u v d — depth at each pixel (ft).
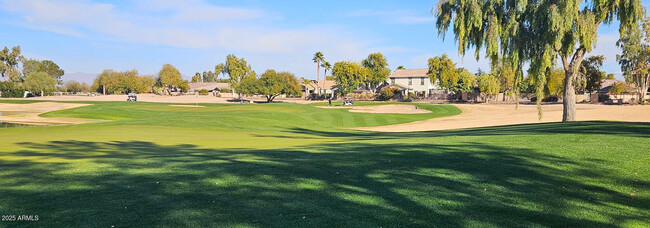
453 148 33.37
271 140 54.29
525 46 70.08
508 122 107.65
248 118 102.47
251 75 409.90
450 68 275.39
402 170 24.81
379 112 167.43
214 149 40.70
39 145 44.50
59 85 513.86
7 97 334.03
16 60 448.24
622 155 27.76
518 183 21.80
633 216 17.08
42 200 18.20
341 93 342.85
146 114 141.69
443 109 173.06
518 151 30.66
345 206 17.62
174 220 15.60
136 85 405.80
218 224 15.21
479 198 19.08
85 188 20.52
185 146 44.68
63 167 26.81
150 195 19.19
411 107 189.06
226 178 22.90
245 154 33.09
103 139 52.34
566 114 74.64
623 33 67.56
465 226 15.48
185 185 21.20
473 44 77.10
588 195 19.86
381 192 19.93
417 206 17.76
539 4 66.33
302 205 17.70
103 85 426.10
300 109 147.84
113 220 15.53
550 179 22.58
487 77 224.53
